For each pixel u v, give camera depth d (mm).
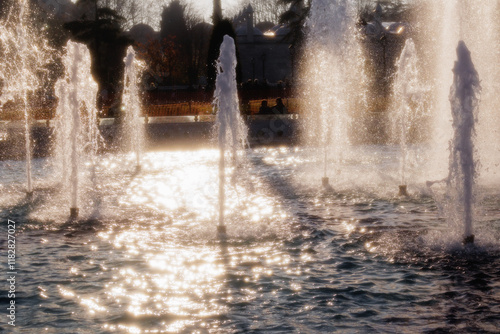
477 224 9578
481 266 7375
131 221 10453
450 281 6844
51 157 23172
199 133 26844
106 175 17156
